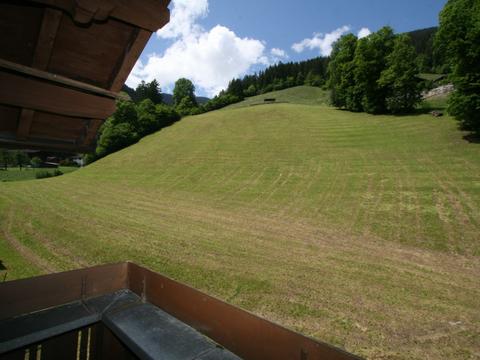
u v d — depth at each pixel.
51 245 12.76
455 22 21.64
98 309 2.79
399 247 12.05
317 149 30.20
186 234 14.30
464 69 22.27
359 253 11.52
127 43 2.98
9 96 2.92
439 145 24.45
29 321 2.57
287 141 34.34
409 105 37.47
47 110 3.26
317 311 7.36
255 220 16.61
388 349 5.91
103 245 12.62
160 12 2.49
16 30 2.61
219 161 31.83
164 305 2.84
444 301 7.80
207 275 9.57
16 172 51.81
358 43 42.34
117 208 20.52
